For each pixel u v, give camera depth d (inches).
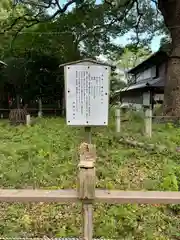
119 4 733.3
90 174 107.7
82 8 765.3
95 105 202.1
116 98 1320.1
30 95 970.1
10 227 156.9
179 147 345.1
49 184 224.8
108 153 314.0
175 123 542.6
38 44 895.1
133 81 1643.7
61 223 163.6
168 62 638.5
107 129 477.1
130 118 612.1
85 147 116.7
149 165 275.4
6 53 931.3
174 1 606.9
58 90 971.3
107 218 163.8
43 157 297.4
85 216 109.2
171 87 614.9
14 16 801.6
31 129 510.3
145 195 112.2
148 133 404.8
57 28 835.4
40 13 783.7
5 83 986.7
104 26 807.1
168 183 207.6
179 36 611.8
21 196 110.4
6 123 647.1
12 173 242.5
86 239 108.9
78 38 869.8
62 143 370.6
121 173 251.6
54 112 959.6
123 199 110.0
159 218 170.1
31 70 943.7
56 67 936.3
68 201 109.9
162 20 813.2
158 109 717.3
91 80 200.4
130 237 147.5
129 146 358.9
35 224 162.1
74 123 203.2
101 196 110.0
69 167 260.4
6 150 331.0
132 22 811.4
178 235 151.5
